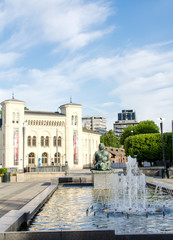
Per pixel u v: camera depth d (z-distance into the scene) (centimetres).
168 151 7188
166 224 1226
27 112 8988
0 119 9444
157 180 3244
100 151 2647
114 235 916
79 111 9544
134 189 2438
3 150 8506
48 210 1565
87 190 2505
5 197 2006
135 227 1177
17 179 3606
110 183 2548
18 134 8438
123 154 13075
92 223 1254
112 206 1672
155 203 1769
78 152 9388
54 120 9162
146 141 7338
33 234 904
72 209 1591
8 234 902
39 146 8900
